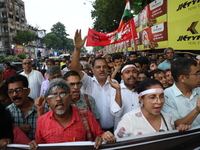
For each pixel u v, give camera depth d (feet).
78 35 8.58
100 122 8.89
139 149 4.83
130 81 7.82
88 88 9.29
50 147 4.74
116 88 7.34
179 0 13.42
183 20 13.08
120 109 7.22
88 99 7.89
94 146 4.69
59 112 5.10
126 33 19.56
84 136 5.39
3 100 7.59
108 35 19.65
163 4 16.25
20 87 6.85
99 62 8.87
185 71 5.77
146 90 4.95
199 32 11.39
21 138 5.45
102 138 4.86
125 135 5.30
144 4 32.86
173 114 6.02
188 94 6.23
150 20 19.49
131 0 41.37
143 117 5.26
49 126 5.24
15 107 7.01
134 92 7.96
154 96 4.88
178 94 6.13
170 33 15.10
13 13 148.87
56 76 10.68
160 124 5.26
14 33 150.10
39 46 208.13
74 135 5.24
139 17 23.53
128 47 32.32
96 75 8.99
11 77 6.87
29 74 14.20
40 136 5.36
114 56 15.56
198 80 5.73
